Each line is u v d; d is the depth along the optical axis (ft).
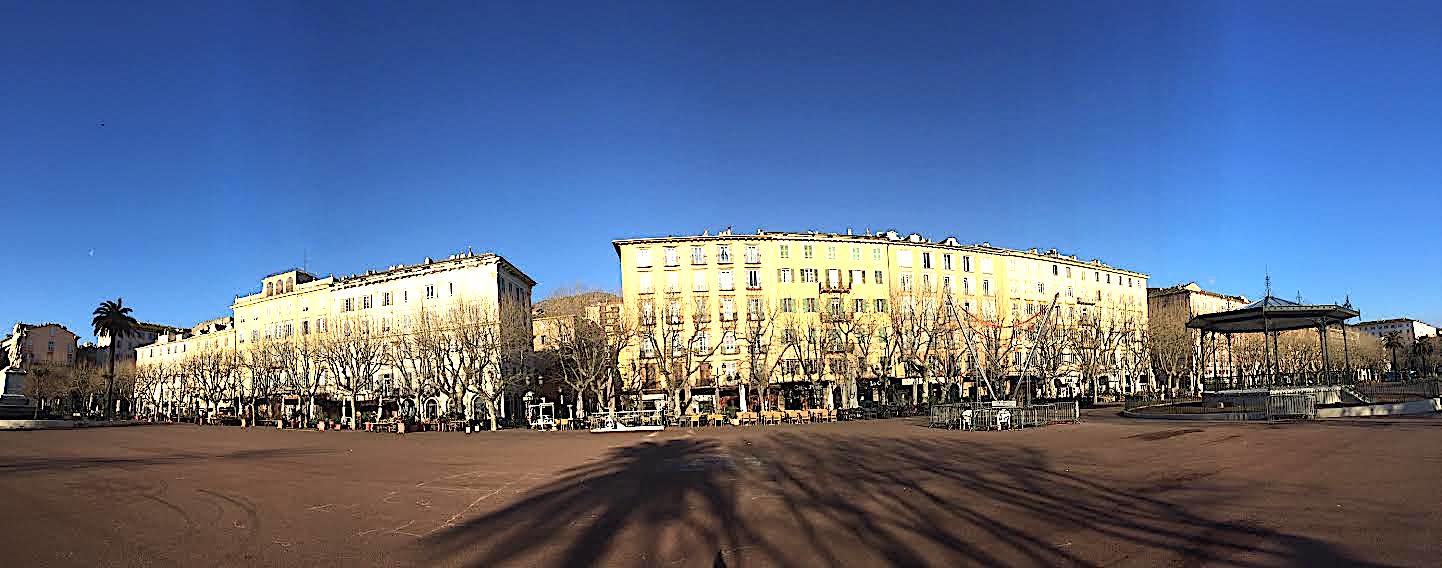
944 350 258.98
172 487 66.69
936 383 269.64
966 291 299.58
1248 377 308.40
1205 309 396.16
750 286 276.00
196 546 42.32
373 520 49.21
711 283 275.59
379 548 41.09
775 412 187.42
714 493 57.62
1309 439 84.43
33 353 434.30
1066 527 41.19
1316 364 359.87
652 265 275.59
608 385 211.41
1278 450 74.69
